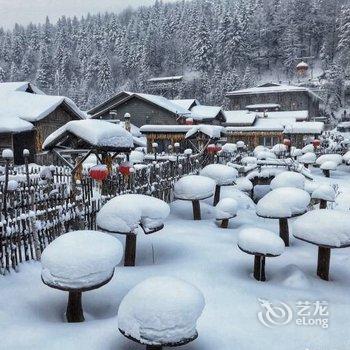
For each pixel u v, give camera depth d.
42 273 5.55
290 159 24.02
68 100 28.88
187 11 135.00
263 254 7.29
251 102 67.62
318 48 105.19
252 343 5.16
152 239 9.71
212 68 100.25
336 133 60.72
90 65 107.81
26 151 10.05
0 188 10.23
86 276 5.33
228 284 7.07
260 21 111.69
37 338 5.04
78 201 9.09
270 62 105.75
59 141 10.92
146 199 8.22
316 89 79.31
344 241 7.47
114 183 10.91
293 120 46.84
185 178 12.10
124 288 6.73
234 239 10.37
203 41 101.50
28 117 25.84
